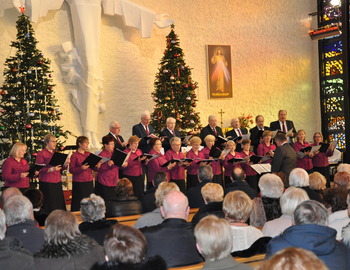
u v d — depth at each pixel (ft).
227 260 9.16
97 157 25.84
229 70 49.60
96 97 42.27
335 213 14.44
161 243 11.85
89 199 14.03
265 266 5.73
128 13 43.04
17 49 40.68
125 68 45.03
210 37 49.06
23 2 38.40
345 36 37.01
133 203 18.63
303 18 53.36
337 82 51.83
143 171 36.40
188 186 32.09
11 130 36.27
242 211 12.58
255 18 51.11
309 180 20.15
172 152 31.01
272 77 51.90
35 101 36.58
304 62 53.42
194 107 44.11
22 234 12.60
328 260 9.55
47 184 26.23
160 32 46.70
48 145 26.76
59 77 42.32
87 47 41.52
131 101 45.27
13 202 12.80
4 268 10.08
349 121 37.14
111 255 8.52
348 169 22.61
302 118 53.31
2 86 38.24
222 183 33.60
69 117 42.57
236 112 50.14
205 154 32.55
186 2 48.06
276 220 13.67
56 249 10.47
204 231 9.05
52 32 42.19
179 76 42.83
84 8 41.47
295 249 5.81
